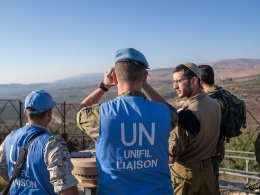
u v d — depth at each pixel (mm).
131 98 2332
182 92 3246
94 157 3043
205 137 3230
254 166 9164
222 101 3775
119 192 2217
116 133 2236
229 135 3809
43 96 2748
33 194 2566
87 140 18938
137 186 2236
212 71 4020
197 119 3094
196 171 3256
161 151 2332
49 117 2816
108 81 2592
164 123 2350
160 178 2312
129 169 2229
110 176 2238
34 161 2553
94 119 2305
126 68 2320
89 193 2902
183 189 3299
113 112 2275
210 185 3367
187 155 3268
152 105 2365
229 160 9797
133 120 2264
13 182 2641
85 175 2865
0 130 21078
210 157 3350
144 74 2402
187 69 3229
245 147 11641
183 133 3074
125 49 2375
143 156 2258
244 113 4023
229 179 8336
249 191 5215
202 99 3244
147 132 2273
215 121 3295
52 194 2576
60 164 2498
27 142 2633
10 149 2709
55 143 2564
